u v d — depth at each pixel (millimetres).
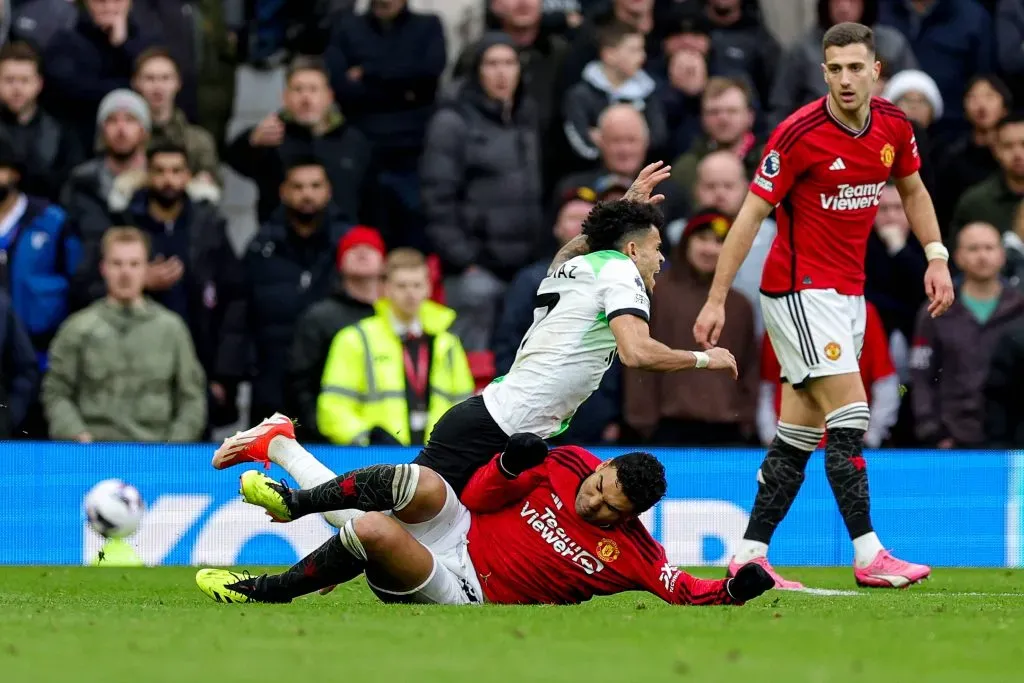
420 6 46656
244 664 12773
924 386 36219
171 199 36969
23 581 27938
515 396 19578
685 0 43406
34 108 39188
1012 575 32062
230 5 43594
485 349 38219
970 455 35469
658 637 15133
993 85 39906
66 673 12195
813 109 24344
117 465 33344
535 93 41438
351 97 41781
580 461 18812
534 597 18844
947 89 43469
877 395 34406
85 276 36500
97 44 40406
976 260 35719
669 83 41562
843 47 23891
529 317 35531
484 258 39438
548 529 18719
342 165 39875
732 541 34750
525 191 39531
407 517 18422
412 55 41844
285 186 37375
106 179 37250
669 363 18875
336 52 41938
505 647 14109
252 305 37469
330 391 33438
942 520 35344
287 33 43719
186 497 33594
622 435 35438
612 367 35344
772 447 25984
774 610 18922
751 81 42719
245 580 19172
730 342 34656
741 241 24484
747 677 12148
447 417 19906
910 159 25094
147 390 34688
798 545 35062
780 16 47281
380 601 20016
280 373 37250
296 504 18359
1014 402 36062
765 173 24391
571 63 41250
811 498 35156
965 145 40406
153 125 39344
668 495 34438
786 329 24969
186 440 35000
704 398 34688
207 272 37281
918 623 17266
